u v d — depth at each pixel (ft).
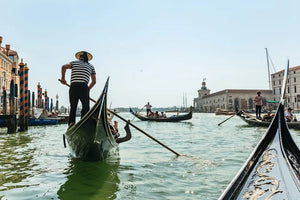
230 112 131.95
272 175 6.38
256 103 45.03
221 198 5.47
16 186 10.59
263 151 8.23
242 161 15.19
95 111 13.11
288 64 13.43
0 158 16.52
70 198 9.16
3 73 92.27
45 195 9.50
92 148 14.16
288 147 8.50
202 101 283.59
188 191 9.95
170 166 14.12
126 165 14.35
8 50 109.29
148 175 12.26
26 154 18.12
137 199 9.07
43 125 59.41
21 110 41.16
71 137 14.76
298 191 5.43
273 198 5.29
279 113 10.23
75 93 15.10
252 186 6.03
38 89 88.28
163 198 9.20
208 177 11.86
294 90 184.85
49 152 19.02
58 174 12.44
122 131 40.01
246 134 30.86
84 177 11.86
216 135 30.50
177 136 30.14
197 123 59.67
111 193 9.71
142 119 73.10
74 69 15.34
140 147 21.36
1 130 42.14
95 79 16.65
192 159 15.99
